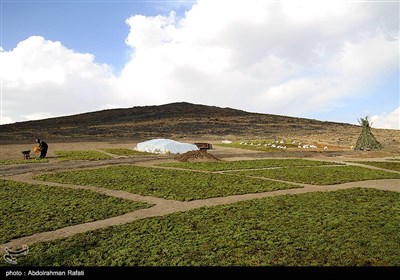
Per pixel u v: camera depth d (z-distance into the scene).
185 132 116.44
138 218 20.70
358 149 68.94
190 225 19.06
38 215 21.12
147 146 66.69
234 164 45.28
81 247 16.08
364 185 31.08
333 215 20.78
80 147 73.25
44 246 16.20
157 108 175.50
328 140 94.75
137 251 15.52
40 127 125.06
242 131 121.50
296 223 19.23
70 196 25.95
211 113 164.00
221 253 15.23
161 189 28.64
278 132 120.88
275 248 15.76
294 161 49.03
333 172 38.31
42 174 36.19
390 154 59.19
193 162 47.03
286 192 27.95
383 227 18.61
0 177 34.91
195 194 26.86
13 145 75.25
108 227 18.73
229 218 20.31
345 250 15.44
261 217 20.47
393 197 25.83
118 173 36.91
